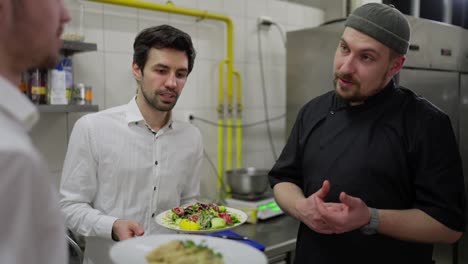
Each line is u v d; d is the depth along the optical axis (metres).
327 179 1.18
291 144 1.35
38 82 1.63
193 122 2.36
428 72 2.20
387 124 1.13
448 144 1.08
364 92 1.11
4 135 0.47
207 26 2.39
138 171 1.40
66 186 1.36
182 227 1.18
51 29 0.57
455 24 2.90
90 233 1.27
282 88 2.82
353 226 0.95
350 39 1.08
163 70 1.32
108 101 2.06
